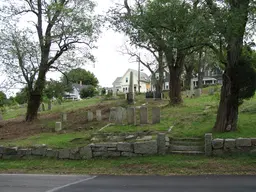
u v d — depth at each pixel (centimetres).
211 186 866
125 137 1453
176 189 850
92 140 1451
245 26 1244
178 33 1294
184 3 1370
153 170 1120
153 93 3275
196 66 5062
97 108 2627
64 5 2378
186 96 3434
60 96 2684
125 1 2255
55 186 948
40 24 2431
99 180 1016
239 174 1004
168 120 1756
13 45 2239
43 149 1388
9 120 2836
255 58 1392
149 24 1442
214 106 2084
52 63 2452
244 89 1350
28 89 2461
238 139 1194
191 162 1146
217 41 1209
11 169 1273
